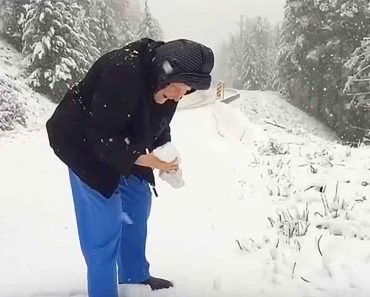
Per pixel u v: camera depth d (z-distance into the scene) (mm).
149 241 4914
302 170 7523
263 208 5871
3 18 29250
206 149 10656
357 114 38500
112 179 2957
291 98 45000
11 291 3773
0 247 4883
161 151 2979
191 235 5055
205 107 22703
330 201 5734
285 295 3518
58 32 25516
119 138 2758
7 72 23500
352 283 3637
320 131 41125
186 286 3699
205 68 2688
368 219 4969
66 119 2877
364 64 29438
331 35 40875
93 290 3174
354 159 7922
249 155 9641
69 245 4938
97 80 2840
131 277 3592
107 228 3057
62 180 8055
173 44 2723
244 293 3566
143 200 3430
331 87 40844
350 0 39688
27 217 5949
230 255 4383
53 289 3795
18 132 14484
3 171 8812
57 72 24859
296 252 4262
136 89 2721
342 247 4277
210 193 6840
